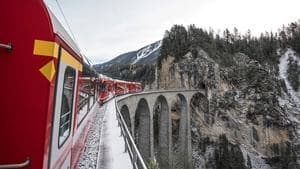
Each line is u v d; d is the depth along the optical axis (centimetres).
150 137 5872
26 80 305
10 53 303
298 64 17338
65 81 439
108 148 1231
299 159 10619
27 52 307
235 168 9312
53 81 330
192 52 13700
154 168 1099
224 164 9400
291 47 19375
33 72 308
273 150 10769
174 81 13450
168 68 14188
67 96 479
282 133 11369
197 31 16125
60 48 365
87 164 977
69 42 450
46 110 311
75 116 593
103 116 2308
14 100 300
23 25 311
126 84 6656
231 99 12181
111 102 3656
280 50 19625
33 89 306
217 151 9888
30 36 311
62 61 388
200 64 12681
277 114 11656
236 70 13712
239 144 10862
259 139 11119
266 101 11969
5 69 300
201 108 11325
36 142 304
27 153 301
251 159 10331
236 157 9575
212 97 11700
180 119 9731
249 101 12150
